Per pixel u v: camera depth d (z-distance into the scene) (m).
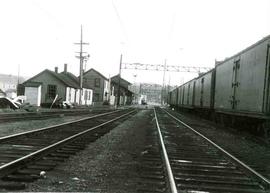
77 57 49.78
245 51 17.19
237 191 6.75
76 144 12.23
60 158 9.33
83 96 67.75
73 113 33.38
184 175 7.92
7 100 33.09
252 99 15.59
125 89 103.88
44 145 11.61
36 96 47.59
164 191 6.49
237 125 20.72
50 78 52.72
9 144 11.60
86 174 7.75
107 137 15.06
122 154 10.62
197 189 6.77
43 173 7.39
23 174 7.31
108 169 8.36
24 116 24.58
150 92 196.88
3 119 20.44
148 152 11.11
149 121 27.52
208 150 12.44
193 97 37.19
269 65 13.59
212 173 8.44
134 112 44.44
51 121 22.67
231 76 19.91
